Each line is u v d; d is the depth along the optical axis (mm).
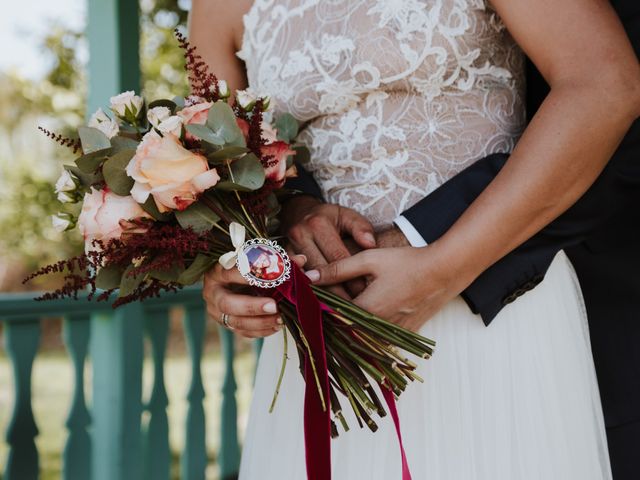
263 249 1145
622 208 1312
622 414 1491
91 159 1180
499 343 1255
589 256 1459
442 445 1233
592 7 1149
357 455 1271
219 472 3637
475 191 1240
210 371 9453
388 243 1268
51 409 7938
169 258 1129
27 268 10273
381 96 1306
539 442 1237
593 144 1105
